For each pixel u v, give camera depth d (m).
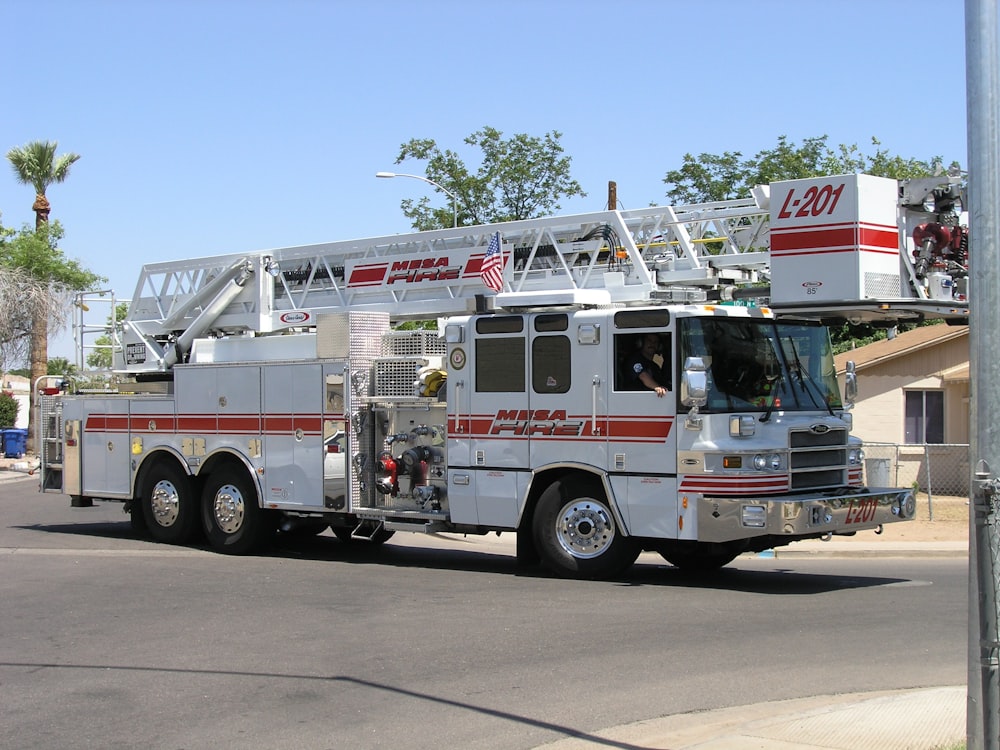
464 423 12.15
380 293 14.95
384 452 12.94
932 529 17.17
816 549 14.72
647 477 10.91
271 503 13.81
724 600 10.27
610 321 11.15
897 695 6.76
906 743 5.77
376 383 13.14
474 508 12.09
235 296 16.41
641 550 11.55
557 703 6.82
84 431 16.09
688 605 9.99
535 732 6.25
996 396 4.38
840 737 5.89
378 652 8.25
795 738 5.89
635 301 12.53
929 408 23.30
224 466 14.40
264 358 14.20
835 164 41.28
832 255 11.27
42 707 6.90
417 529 12.58
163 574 12.27
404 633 8.91
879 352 24.22
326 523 14.66
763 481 10.63
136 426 15.44
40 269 41.16
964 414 22.98
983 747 4.40
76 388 17.12
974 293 4.44
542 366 11.59
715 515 10.51
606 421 11.16
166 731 6.38
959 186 11.51
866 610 9.74
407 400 12.76
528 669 7.66
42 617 9.75
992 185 4.42
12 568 12.73
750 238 13.12
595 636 8.67
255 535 14.08
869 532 16.78
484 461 11.99
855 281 11.14
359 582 11.65
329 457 13.27
